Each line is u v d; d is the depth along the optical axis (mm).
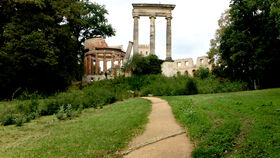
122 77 25828
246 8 23094
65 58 23328
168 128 6824
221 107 9078
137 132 6453
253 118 6672
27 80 19328
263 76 23969
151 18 33594
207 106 9422
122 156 4633
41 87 21516
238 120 6551
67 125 7918
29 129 7641
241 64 25562
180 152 4750
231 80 25703
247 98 11148
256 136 5031
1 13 18156
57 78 22516
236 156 4219
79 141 5508
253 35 23062
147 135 6129
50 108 11289
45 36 19859
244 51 22609
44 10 20312
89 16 32438
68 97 13242
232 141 4977
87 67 40250
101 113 10516
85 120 8641
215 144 4809
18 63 17484
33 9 19484
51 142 5605
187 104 10383
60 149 4977
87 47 40906
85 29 32656
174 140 5633
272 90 15625
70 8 22453
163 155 4621
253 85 25422
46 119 9711
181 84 21312
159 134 6164
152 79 24609
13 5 17188
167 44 32781
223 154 4375
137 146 5207
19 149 5180
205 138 5320
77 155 4555
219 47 26812
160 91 19703
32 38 17078
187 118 7512
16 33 16828
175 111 9422
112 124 7289
